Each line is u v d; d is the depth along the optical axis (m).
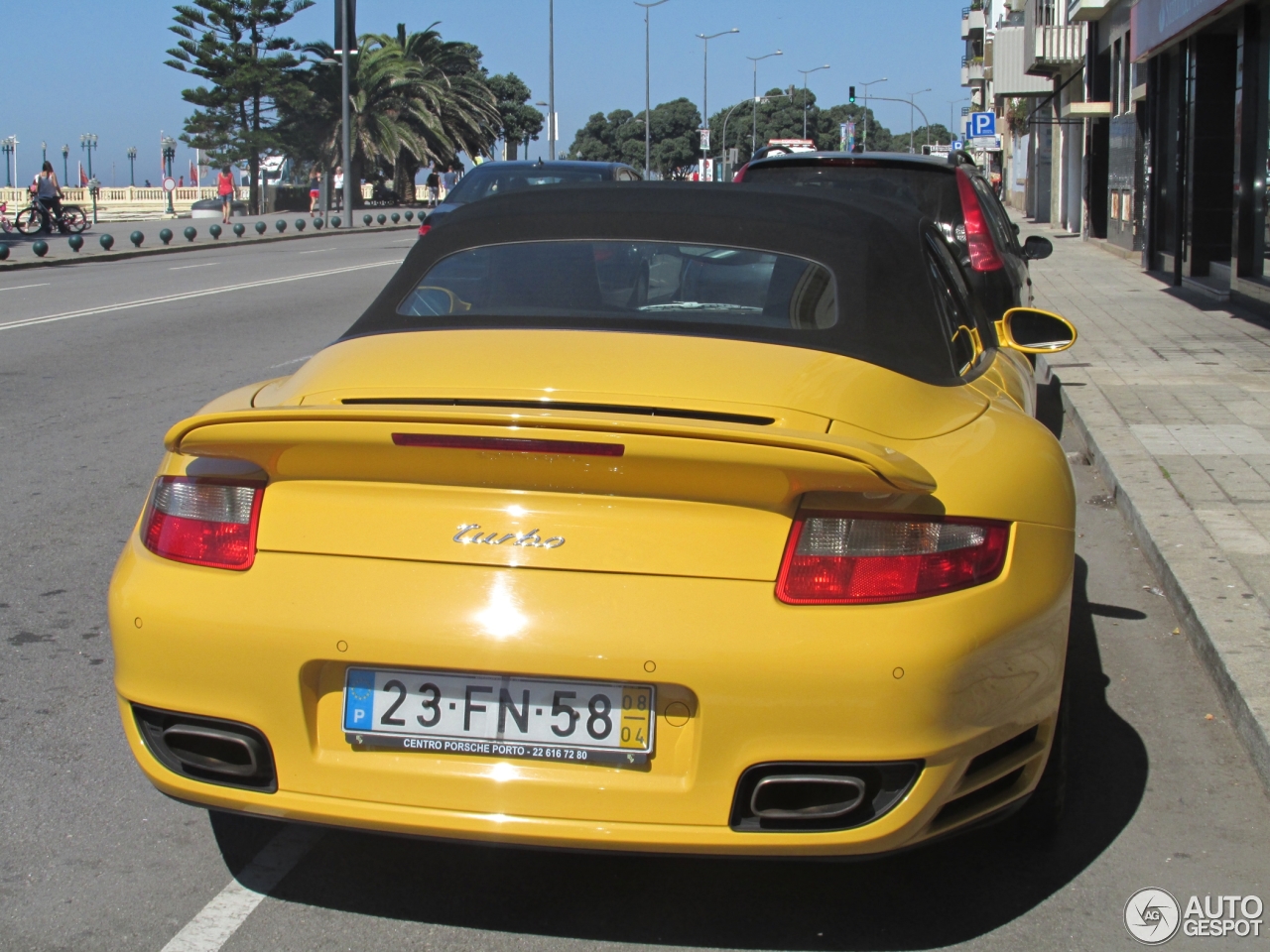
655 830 2.48
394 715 2.55
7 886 3.05
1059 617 2.79
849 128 70.06
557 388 2.84
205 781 2.66
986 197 8.10
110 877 3.10
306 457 2.57
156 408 9.23
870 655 2.42
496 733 2.53
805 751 2.44
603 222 3.60
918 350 3.22
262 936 2.85
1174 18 15.54
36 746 3.83
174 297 17.53
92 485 6.98
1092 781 3.63
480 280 3.48
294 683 2.55
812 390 2.86
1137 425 7.86
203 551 2.66
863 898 3.02
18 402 9.44
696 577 2.46
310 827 3.37
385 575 2.53
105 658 4.54
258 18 56.03
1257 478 6.47
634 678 2.43
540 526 2.50
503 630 2.46
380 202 64.25
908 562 2.50
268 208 59.88
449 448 2.46
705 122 67.81
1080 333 12.37
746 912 2.96
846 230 3.51
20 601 5.12
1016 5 50.31
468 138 63.84
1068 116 28.20
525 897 3.02
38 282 20.41
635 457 2.41
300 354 11.97
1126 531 6.10
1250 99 14.11
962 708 2.51
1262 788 3.57
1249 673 4.00
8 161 89.62
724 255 3.41
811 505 2.50
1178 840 3.30
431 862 3.18
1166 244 19.06
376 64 56.88
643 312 3.28
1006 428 3.07
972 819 2.67
